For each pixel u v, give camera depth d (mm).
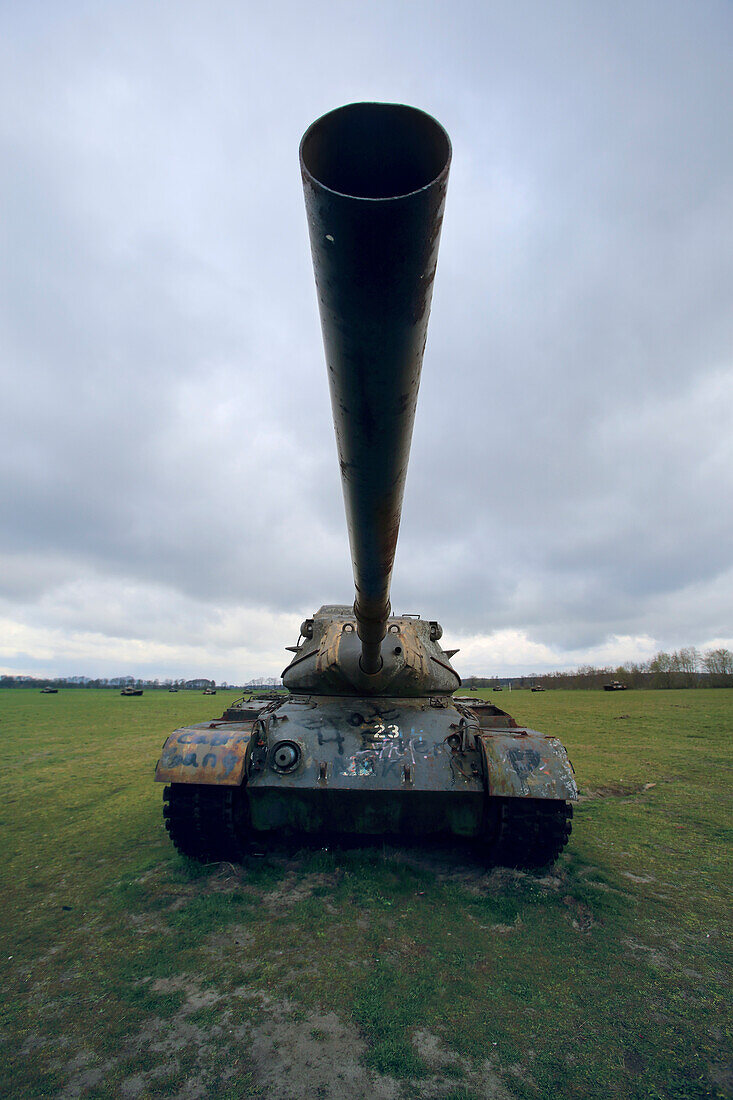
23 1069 3537
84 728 23203
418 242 1713
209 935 5250
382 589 5004
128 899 6047
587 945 5129
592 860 7320
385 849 7246
